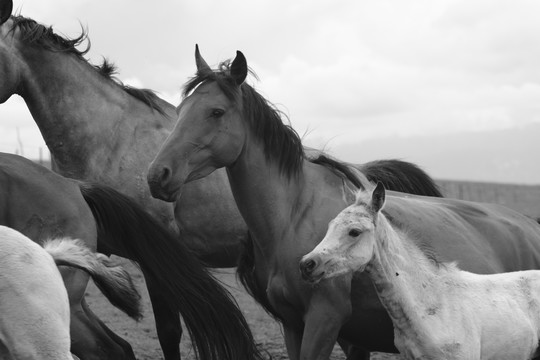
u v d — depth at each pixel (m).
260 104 6.91
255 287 7.22
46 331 5.27
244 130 6.84
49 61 8.16
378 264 6.36
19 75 8.10
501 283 6.69
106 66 8.52
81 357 6.43
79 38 8.43
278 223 6.82
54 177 6.73
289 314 6.86
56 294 5.37
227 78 6.84
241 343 7.01
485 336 6.46
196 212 8.22
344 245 6.23
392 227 6.61
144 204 8.22
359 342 7.02
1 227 5.46
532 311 6.71
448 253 7.11
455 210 7.60
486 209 7.82
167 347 7.71
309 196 6.95
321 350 6.54
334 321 6.55
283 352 9.95
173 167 6.64
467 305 6.45
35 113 8.24
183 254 7.09
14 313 5.23
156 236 7.06
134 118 8.41
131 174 8.25
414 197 7.72
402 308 6.39
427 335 6.33
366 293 6.73
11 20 8.21
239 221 8.33
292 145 6.93
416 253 6.52
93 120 8.25
